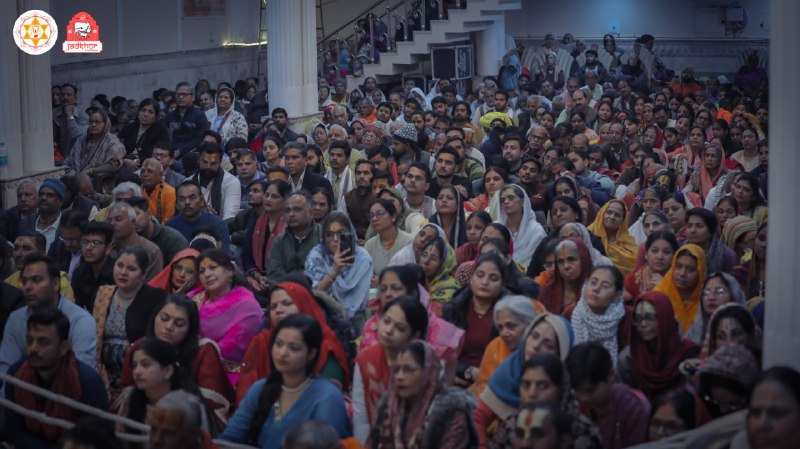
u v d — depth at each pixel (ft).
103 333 20.43
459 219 27.02
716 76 80.64
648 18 82.43
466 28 69.82
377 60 72.33
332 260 22.68
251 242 27.89
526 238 26.86
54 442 17.70
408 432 14.64
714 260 24.52
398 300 16.47
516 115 54.13
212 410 17.22
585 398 15.34
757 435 12.19
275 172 32.12
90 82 58.08
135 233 24.22
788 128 14.21
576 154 35.96
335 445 12.94
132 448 16.49
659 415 14.90
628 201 33.60
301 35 54.75
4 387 18.90
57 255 26.16
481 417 15.99
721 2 79.77
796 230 14.19
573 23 84.84
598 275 18.37
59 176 37.58
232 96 45.60
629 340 18.19
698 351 17.98
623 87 66.08
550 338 16.05
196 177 32.35
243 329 20.16
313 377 15.88
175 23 66.13
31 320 17.43
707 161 37.45
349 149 35.58
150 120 41.37
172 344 17.95
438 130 46.98
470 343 19.54
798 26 14.05
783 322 14.34
